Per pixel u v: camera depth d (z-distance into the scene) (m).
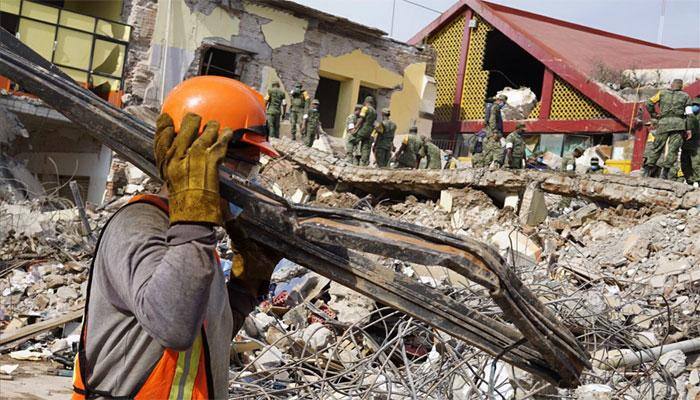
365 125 17.86
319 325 6.04
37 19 19.23
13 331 7.01
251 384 4.71
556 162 22.61
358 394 4.38
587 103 23.41
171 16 22.03
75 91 2.04
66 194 19.61
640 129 21.53
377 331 6.64
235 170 2.08
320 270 2.09
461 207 13.87
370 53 26.11
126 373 1.89
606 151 22.34
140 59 21.64
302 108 20.14
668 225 10.86
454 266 1.87
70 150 19.67
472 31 28.38
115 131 2.00
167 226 1.92
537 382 4.43
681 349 6.09
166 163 1.80
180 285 1.69
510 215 13.11
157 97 21.78
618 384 5.13
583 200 12.96
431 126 27.56
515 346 2.24
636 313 7.09
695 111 13.43
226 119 2.03
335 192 16.42
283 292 7.59
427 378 4.43
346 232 1.90
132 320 1.88
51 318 7.62
